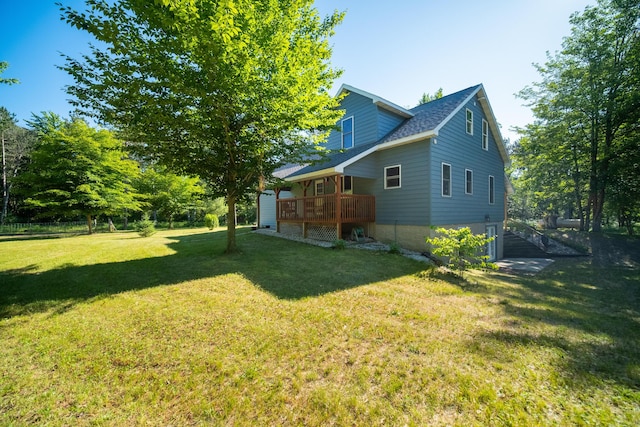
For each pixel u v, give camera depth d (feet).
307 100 23.72
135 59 19.03
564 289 24.26
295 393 8.51
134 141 25.50
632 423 7.19
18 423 7.52
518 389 8.59
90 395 8.61
